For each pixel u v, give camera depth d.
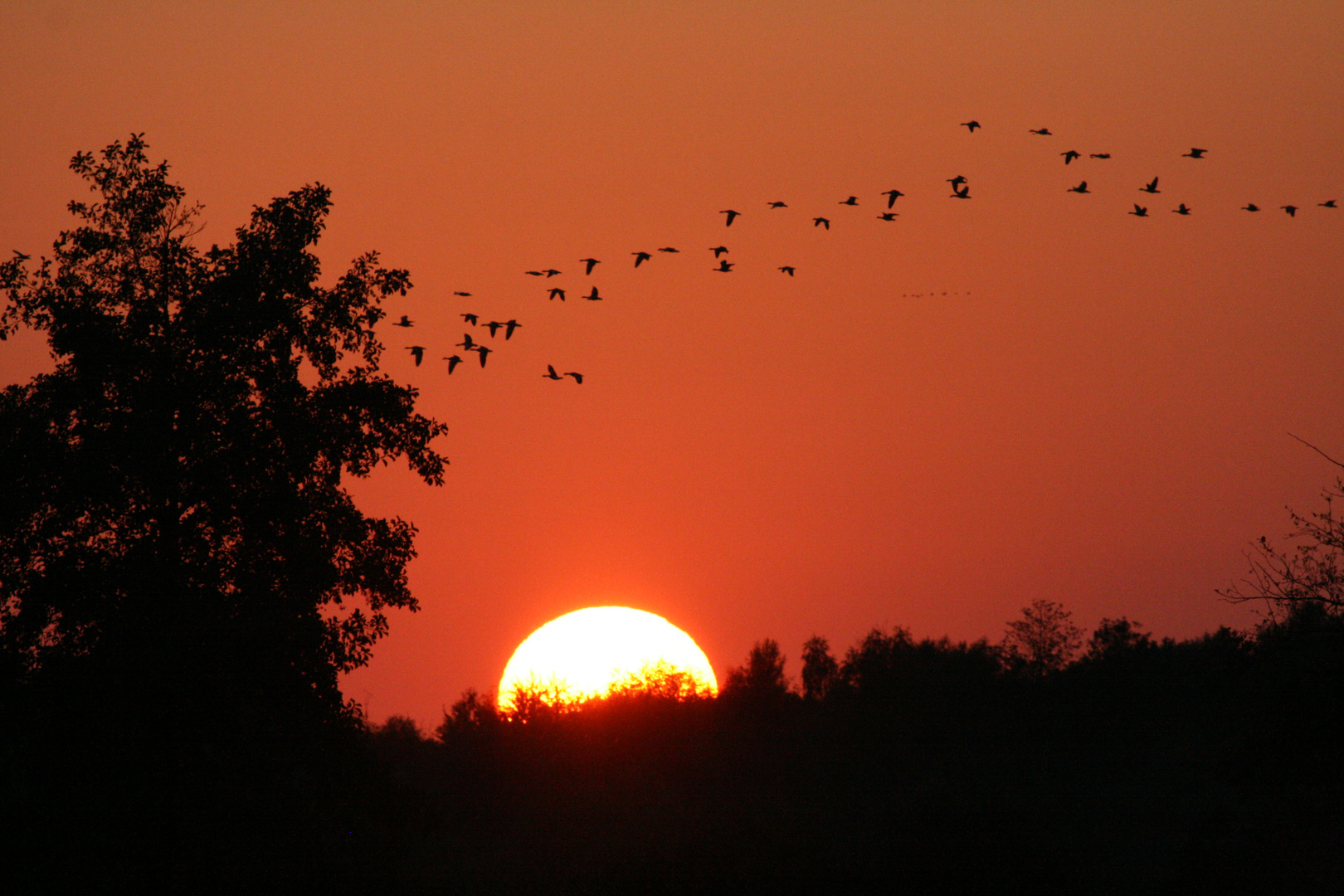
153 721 49.97
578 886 73.69
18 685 49.41
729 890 69.44
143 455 50.16
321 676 53.03
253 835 50.56
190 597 50.22
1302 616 49.75
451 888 74.25
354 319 55.59
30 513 50.34
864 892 68.31
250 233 54.38
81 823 48.62
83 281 54.44
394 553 55.97
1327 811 51.81
